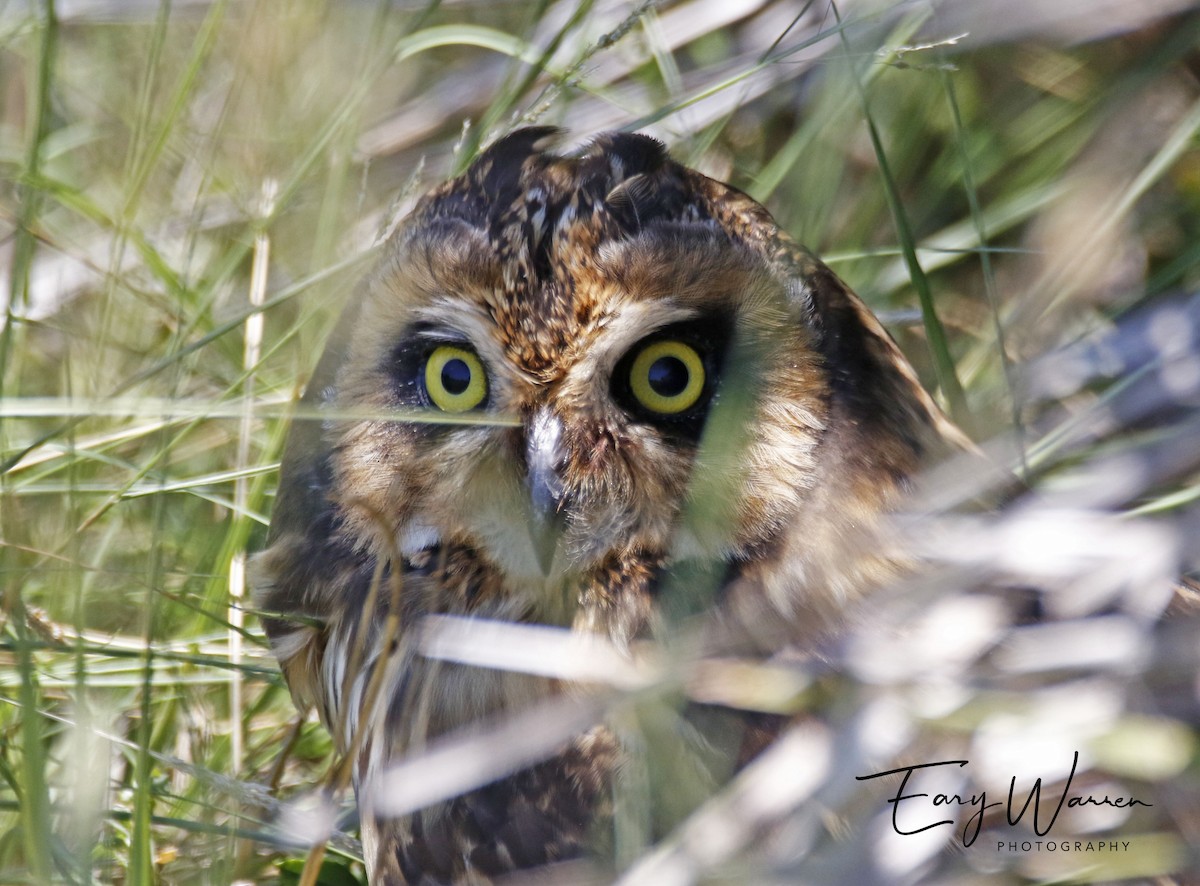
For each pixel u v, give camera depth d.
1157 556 3.31
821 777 3.29
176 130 3.43
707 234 3.33
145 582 3.33
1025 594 3.32
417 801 3.30
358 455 3.35
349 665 3.34
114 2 3.46
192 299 3.42
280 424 3.39
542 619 3.34
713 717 3.32
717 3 3.48
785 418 3.33
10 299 3.37
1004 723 3.29
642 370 3.33
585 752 3.32
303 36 3.41
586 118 3.47
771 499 3.33
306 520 3.36
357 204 3.41
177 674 3.38
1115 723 3.29
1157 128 3.47
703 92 3.44
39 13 3.43
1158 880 3.29
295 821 3.33
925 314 3.39
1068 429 3.39
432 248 3.33
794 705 3.31
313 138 3.41
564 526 3.34
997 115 3.48
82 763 3.30
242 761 3.38
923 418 3.34
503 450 3.34
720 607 3.33
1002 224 3.47
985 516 3.34
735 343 3.33
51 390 3.42
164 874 3.34
